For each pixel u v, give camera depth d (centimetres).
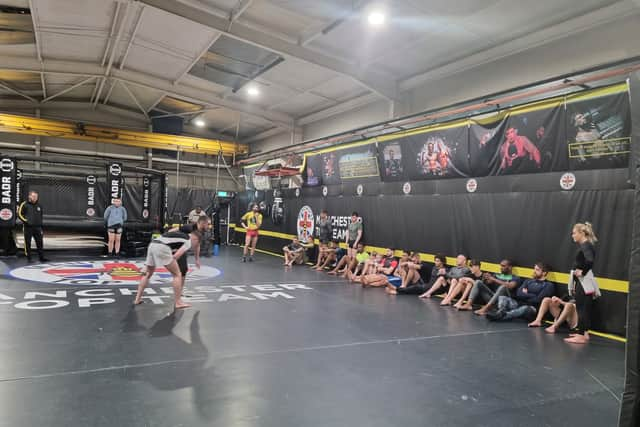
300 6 667
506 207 648
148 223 1189
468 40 705
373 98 986
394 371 359
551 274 580
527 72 675
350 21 680
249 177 1518
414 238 811
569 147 566
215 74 1016
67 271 816
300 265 1066
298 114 1269
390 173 867
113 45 903
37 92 1236
